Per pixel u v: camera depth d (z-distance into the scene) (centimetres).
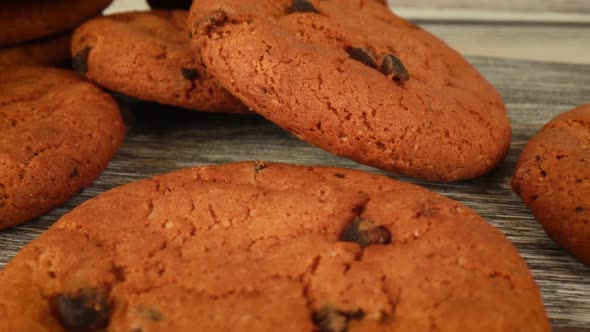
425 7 28
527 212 14
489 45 24
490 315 10
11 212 13
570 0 27
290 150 15
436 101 13
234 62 13
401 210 11
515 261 11
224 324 10
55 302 10
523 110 17
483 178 14
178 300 10
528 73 19
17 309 10
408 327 10
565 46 25
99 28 15
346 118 13
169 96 15
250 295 10
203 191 12
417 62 14
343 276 10
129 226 11
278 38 13
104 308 10
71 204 14
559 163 13
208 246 11
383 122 13
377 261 11
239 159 15
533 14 27
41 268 11
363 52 13
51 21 16
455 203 12
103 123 14
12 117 14
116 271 11
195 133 16
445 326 10
